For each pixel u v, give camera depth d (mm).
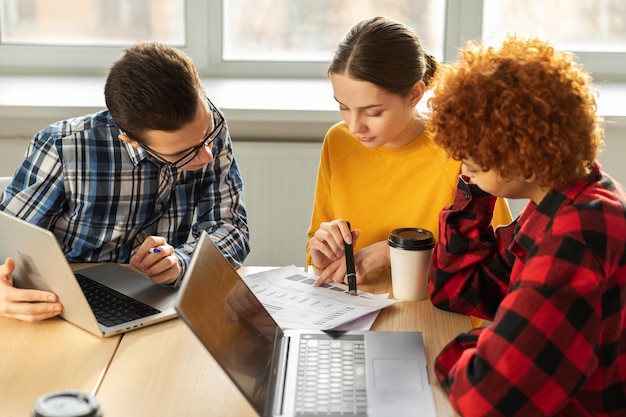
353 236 1702
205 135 1658
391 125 1722
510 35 1233
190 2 2891
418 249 1534
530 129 1101
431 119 1227
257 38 2967
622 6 2869
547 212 1176
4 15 2922
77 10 2930
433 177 1877
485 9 2898
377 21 1711
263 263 2820
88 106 2582
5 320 1472
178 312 1055
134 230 1862
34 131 2697
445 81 1212
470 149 1146
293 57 2982
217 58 2957
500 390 1080
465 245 1499
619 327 1135
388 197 1918
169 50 1593
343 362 1301
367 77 1650
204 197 1917
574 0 2873
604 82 2916
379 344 1364
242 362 1183
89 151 1789
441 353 1277
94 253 1842
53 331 1433
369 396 1199
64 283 1398
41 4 2916
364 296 1571
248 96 2725
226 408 1192
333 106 2633
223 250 1795
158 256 1600
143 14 2941
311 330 1421
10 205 1752
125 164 1806
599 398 1177
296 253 2807
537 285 1083
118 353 1353
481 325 1661
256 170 2713
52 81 2877
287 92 2795
